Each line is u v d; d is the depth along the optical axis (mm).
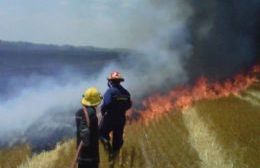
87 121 11180
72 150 16188
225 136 17828
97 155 11492
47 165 14352
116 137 14375
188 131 18891
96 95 11391
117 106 14266
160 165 14102
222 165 14125
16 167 14469
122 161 14375
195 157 14969
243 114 22547
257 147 16312
